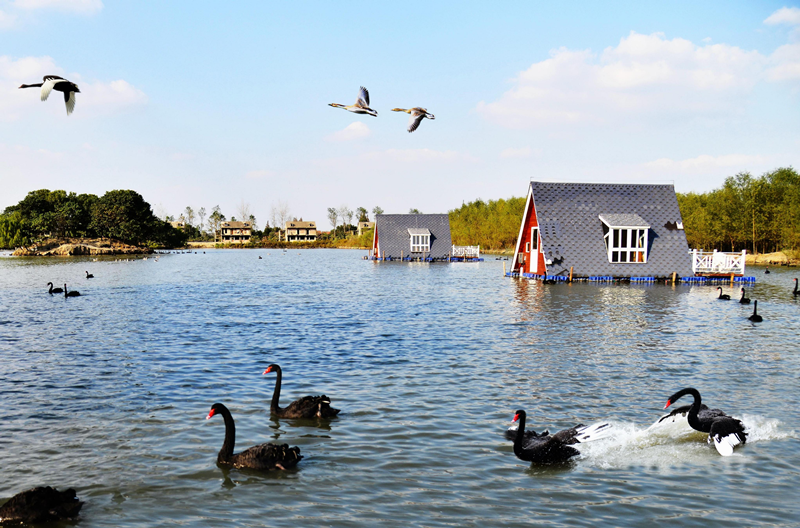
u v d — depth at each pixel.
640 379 17.36
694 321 28.94
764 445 12.27
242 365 19.28
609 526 8.91
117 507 9.56
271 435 12.75
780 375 17.86
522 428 11.52
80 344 22.84
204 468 11.09
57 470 10.95
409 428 13.16
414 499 9.83
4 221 135.38
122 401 15.21
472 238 133.25
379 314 31.69
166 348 22.08
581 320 29.31
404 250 94.94
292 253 148.50
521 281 54.09
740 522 9.05
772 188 84.56
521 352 21.33
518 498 9.88
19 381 17.16
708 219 88.69
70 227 139.62
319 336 24.70
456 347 22.31
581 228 53.56
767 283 51.84
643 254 53.12
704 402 15.05
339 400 15.29
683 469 11.12
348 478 10.64
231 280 57.34
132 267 81.50
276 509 9.49
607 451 11.98
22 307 34.72
